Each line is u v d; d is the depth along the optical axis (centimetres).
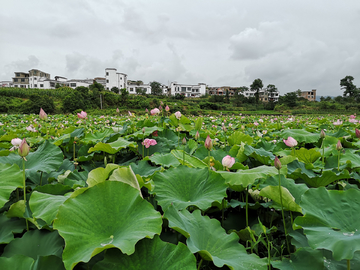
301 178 233
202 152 323
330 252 138
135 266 106
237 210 213
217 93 10131
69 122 992
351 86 7656
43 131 537
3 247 138
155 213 126
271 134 573
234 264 121
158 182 196
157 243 114
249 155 280
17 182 163
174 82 9275
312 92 11131
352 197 146
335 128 765
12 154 238
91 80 8925
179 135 441
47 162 231
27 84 8031
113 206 128
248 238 162
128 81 10081
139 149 345
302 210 151
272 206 172
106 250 112
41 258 111
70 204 122
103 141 366
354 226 129
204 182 198
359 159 283
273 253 160
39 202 145
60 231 110
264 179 217
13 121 1154
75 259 103
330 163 308
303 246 143
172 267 106
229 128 701
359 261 130
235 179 190
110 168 174
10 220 149
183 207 167
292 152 324
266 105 6775
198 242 137
